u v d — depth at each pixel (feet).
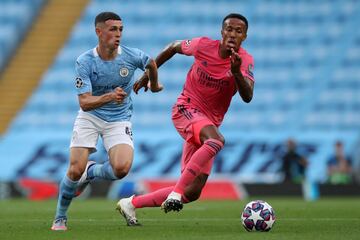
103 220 123.54
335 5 332.60
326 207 167.53
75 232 97.96
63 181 100.78
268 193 236.63
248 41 324.80
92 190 233.35
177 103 108.06
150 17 333.21
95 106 97.14
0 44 323.37
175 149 256.93
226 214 142.61
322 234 93.81
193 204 190.19
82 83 99.35
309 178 263.29
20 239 89.35
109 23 99.60
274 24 329.52
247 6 335.47
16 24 329.93
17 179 257.75
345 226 108.78
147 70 105.81
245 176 255.91
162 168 255.09
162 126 296.92
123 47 103.71
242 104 299.17
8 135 273.33
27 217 133.80
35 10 334.65
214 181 238.48
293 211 149.89
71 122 302.04
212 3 336.29
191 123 103.76
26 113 304.91
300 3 334.65
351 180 257.14
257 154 259.39
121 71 102.58
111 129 103.40
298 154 241.35
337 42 320.50
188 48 107.45
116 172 101.65
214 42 105.70
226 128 294.87
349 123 297.74
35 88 311.88
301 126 296.51
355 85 307.37
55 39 326.65
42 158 261.03
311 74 311.27
